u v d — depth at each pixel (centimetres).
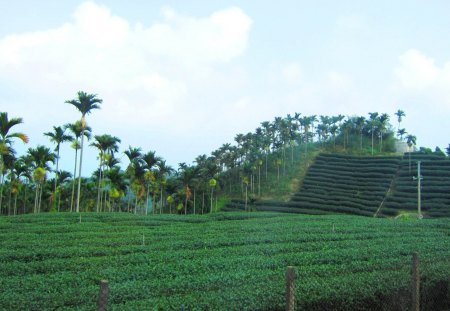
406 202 7444
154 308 995
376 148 11100
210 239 2603
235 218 4512
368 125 10844
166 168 6881
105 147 5569
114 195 6178
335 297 1159
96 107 4778
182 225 3594
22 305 1035
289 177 9588
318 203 7988
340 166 9706
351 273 1577
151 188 7675
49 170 5450
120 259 1836
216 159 9525
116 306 1016
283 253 2200
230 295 1118
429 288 1370
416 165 8900
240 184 10056
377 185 8375
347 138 11506
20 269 1634
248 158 9112
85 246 2289
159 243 2430
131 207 9856
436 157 9156
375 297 1232
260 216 4616
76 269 1694
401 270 1540
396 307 1266
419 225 3722
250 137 9238
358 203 7700
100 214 4153
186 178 7462
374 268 1714
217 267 1739
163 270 1616
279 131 9675
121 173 6475
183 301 1067
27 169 5972
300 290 1184
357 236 2947
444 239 2861
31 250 2048
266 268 1778
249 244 2556
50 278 1429
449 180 7994
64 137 5341
